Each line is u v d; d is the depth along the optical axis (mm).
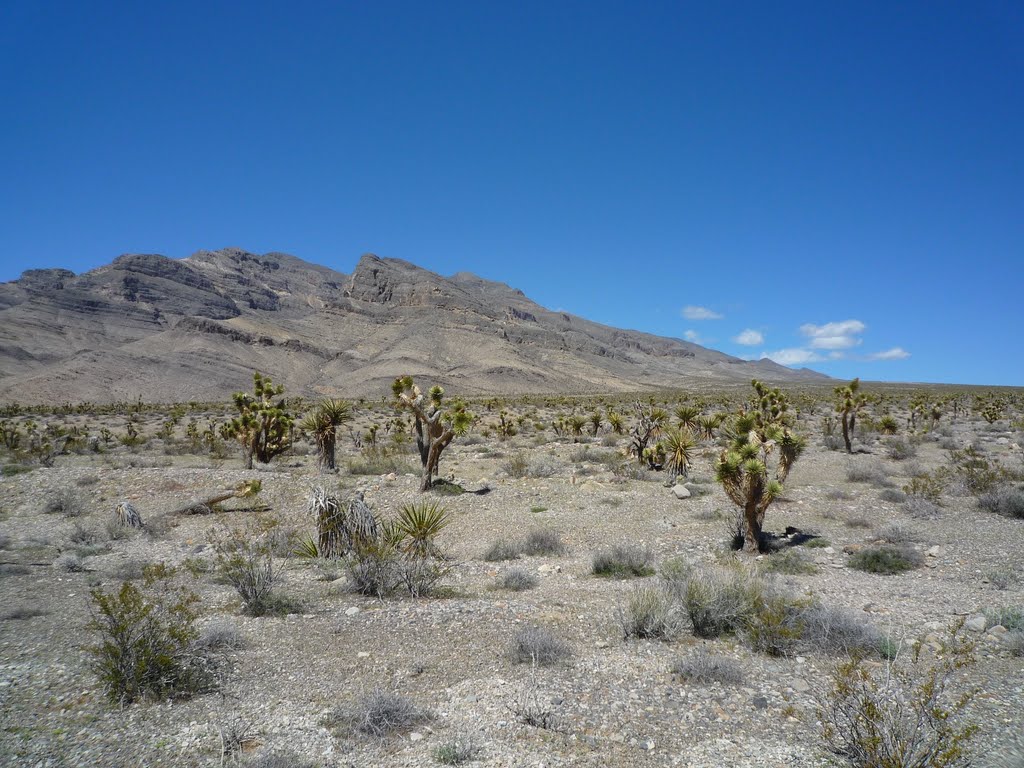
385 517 16703
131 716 6016
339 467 24609
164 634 6922
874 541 13211
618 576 11359
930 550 12234
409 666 7305
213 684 6789
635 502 18391
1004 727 5422
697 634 8328
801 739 5484
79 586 10844
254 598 9586
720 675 6809
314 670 7195
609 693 6512
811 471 23766
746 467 12500
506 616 9062
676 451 23266
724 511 16625
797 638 7719
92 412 83812
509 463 25641
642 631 8305
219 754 5309
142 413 82938
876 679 6523
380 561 10602
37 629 8570
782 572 11250
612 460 26844
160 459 30266
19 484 20062
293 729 5773
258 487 18328
